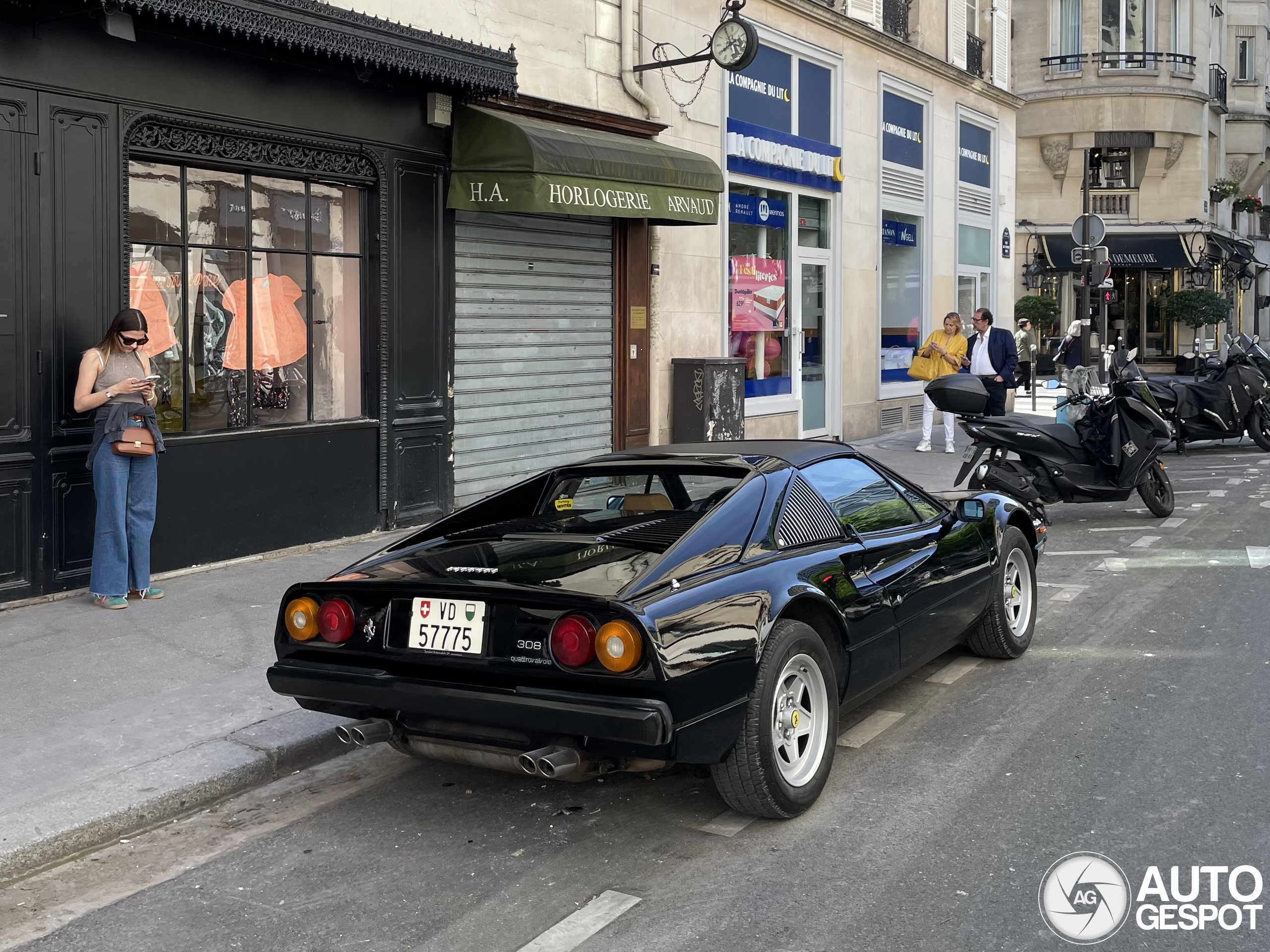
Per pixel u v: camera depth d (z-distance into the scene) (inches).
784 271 613.6
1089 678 234.5
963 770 186.7
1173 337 1525.6
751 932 136.1
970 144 842.8
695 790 181.8
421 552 180.5
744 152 558.3
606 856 158.7
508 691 151.3
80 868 160.6
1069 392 419.5
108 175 286.0
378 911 144.6
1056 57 1428.4
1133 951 130.5
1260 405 641.0
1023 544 253.6
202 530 318.0
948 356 590.9
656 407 505.4
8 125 267.1
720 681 152.3
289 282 344.2
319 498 349.1
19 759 189.5
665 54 500.4
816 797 171.0
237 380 331.0
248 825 174.1
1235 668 237.9
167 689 224.1
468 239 399.9
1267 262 1908.2
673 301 514.6
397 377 370.0
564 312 449.1
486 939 136.5
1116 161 1462.8
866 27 655.8
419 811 177.5
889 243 730.2
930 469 546.6
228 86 311.9
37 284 274.1
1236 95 1721.2
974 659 251.3
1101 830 162.1
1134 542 384.8
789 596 165.9
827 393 661.9
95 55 281.9
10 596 276.4
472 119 377.7
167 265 311.1
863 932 135.4
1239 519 423.8
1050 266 1440.7
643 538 169.9
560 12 439.5
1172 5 1423.5
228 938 139.0
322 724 204.8
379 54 324.8
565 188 379.9
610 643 145.2
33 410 275.6
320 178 346.3
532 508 198.4
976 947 131.5
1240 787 175.8
